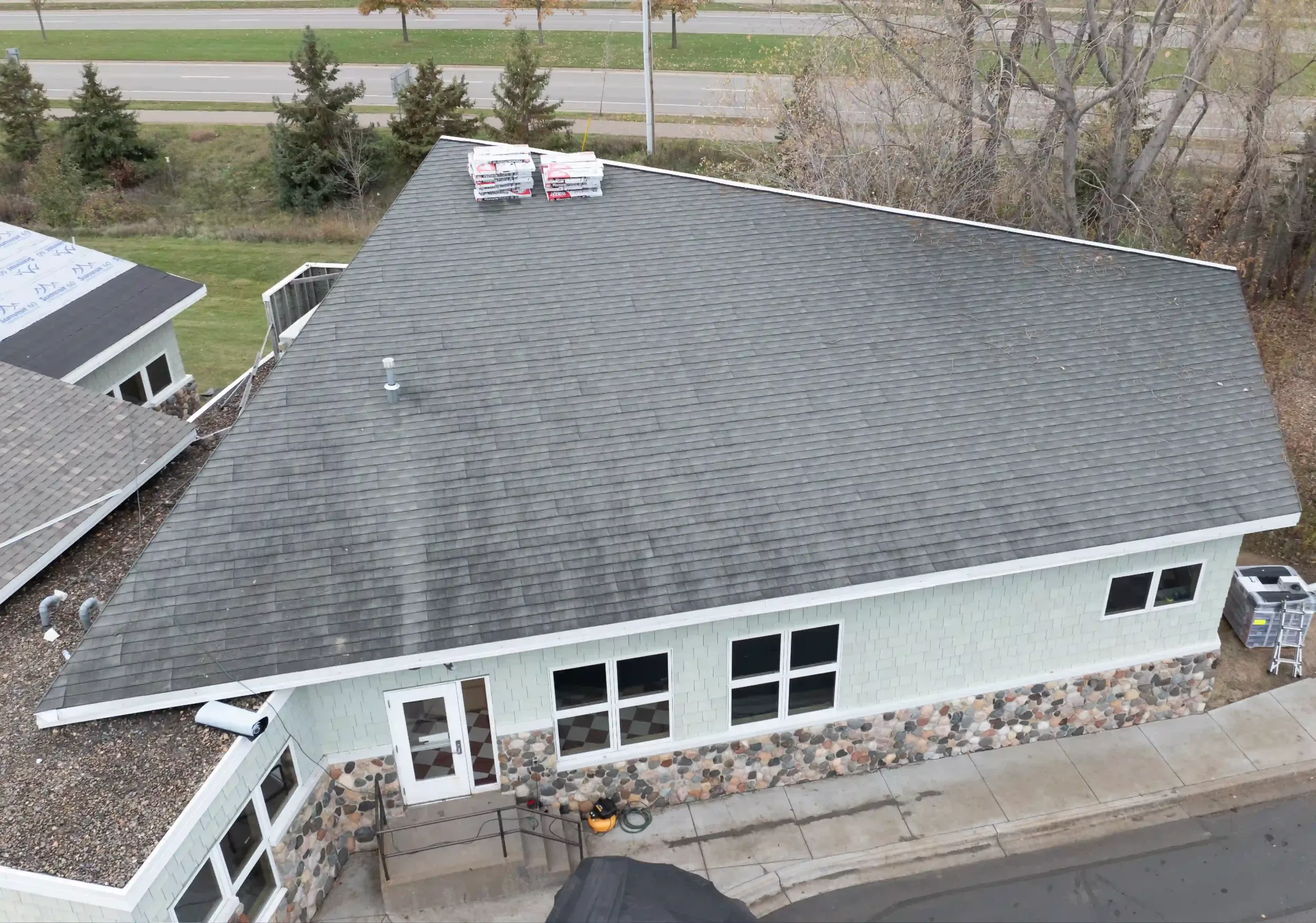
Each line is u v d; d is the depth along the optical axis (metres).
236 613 12.09
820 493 13.47
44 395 16.95
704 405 14.38
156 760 11.15
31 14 55.56
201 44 50.31
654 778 14.09
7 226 22.77
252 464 13.45
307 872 12.67
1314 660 16.48
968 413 14.49
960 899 13.11
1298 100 29.62
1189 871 13.40
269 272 34.94
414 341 14.95
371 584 12.40
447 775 13.55
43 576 14.30
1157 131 25.22
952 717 14.70
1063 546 12.99
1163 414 14.67
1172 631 14.86
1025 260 16.75
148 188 40.84
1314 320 28.77
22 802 10.70
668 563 12.70
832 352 15.15
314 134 38.69
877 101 28.56
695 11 45.91
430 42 48.78
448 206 17.06
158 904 10.21
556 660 12.85
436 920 12.73
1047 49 25.31
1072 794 14.37
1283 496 13.76
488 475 13.50
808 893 13.23
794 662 13.77
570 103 41.50
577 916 11.05
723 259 16.41
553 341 15.05
